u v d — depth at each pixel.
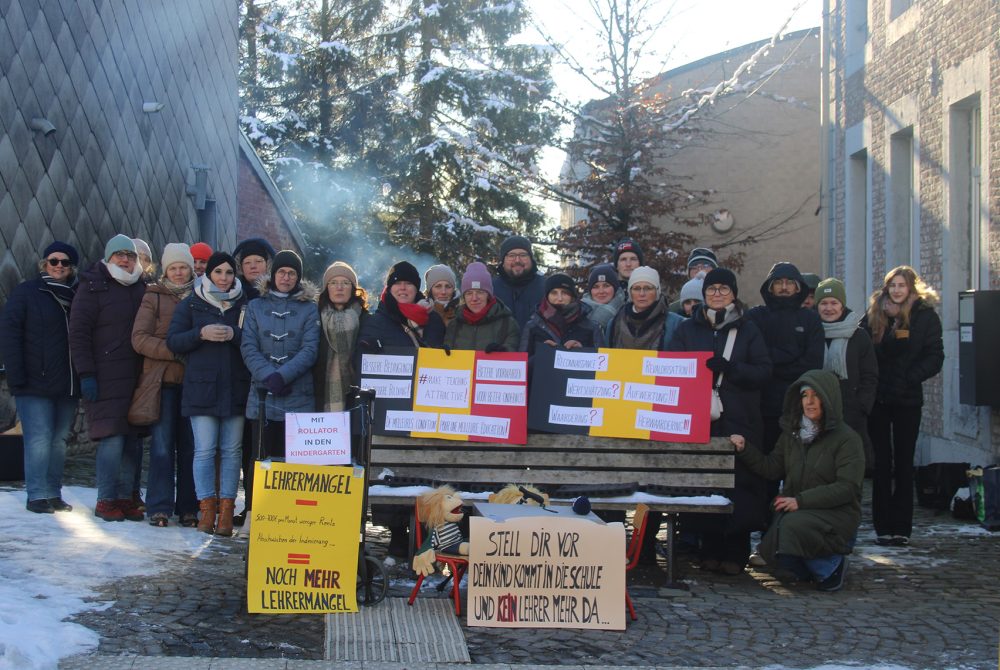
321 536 5.89
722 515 7.20
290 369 7.07
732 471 7.00
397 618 5.79
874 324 8.42
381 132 29.86
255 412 7.20
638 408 6.98
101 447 7.55
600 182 20.31
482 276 7.34
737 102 22.34
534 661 5.18
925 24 12.04
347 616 5.77
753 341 7.17
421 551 6.04
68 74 10.66
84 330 7.47
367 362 7.09
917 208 12.30
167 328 7.59
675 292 19.67
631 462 6.98
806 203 22.55
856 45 14.70
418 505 6.16
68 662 4.71
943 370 11.53
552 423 7.02
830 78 15.55
